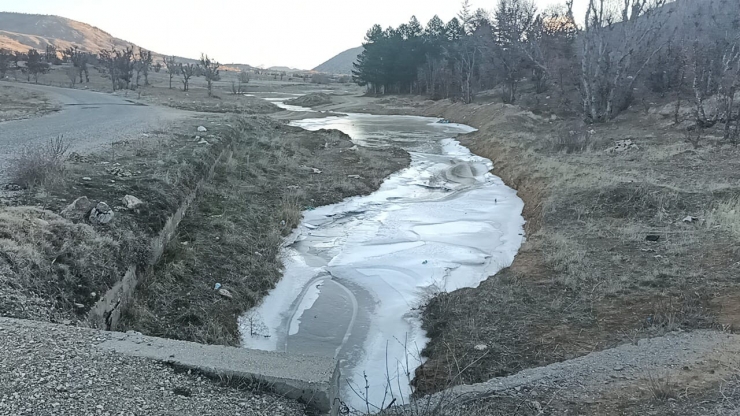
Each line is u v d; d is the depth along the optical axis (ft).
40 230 25.61
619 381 19.92
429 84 218.79
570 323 27.96
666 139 77.77
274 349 28.27
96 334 17.02
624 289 30.89
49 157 36.73
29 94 126.62
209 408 13.56
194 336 26.96
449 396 19.38
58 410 12.22
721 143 69.36
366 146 96.48
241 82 316.40
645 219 43.06
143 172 42.16
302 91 292.40
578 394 19.13
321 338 29.63
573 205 47.75
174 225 37.32
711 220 39.93
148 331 26.18
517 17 180.45
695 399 17.37
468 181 70.23
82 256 25.41
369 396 24.07
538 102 142.51
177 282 31.27
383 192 63.16
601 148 77.25
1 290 20.43
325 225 49.85
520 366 24.25
